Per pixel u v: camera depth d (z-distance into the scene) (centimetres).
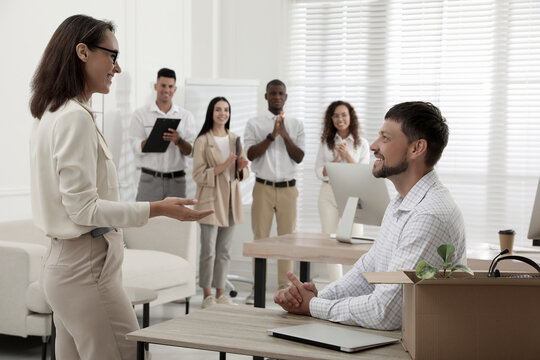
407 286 161
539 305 153
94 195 195
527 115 600
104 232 204
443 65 619
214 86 604
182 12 648
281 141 562
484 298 152
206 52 660
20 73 460
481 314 152
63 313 202
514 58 602
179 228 483
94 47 203
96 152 199
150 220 489
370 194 340
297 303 202
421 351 152
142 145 548
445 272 163
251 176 662
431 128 197
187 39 657
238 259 665
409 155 200
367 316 185
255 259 348
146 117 557
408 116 198
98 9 532
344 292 215
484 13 607
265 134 566
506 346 152
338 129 550
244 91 613
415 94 628
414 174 203
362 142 555
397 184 208
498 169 608
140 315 495
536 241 315
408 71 629
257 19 663
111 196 208
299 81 658
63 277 200
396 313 182
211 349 166
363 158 557
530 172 601
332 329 180
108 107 546
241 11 667
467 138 614
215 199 520
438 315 151
